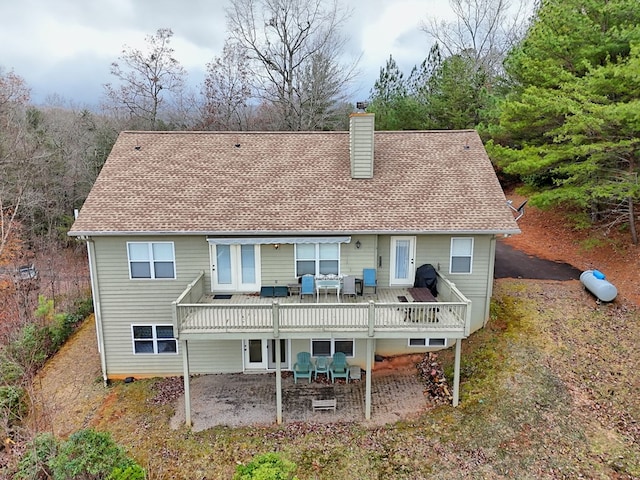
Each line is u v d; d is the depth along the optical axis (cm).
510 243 2567
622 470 1102
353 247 1589
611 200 2202
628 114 1661
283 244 1584
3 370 1622
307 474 1177
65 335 2031
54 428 1398
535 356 1514
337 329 1366
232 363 1675
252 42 3988
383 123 3394
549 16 2317
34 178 3212
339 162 1808
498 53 4609
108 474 1094
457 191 1662
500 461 1176
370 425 1362
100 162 3812
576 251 2273
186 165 1767
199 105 4322
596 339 1534
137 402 1523
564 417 1284
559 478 1105
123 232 1467
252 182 1697
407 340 1695
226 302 1533
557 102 1962
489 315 1722
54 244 3108
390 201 1620
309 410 1445
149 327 1623
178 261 1574
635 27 1975
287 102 4038
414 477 1152
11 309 2270
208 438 1327
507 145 2775
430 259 1641
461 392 1454
